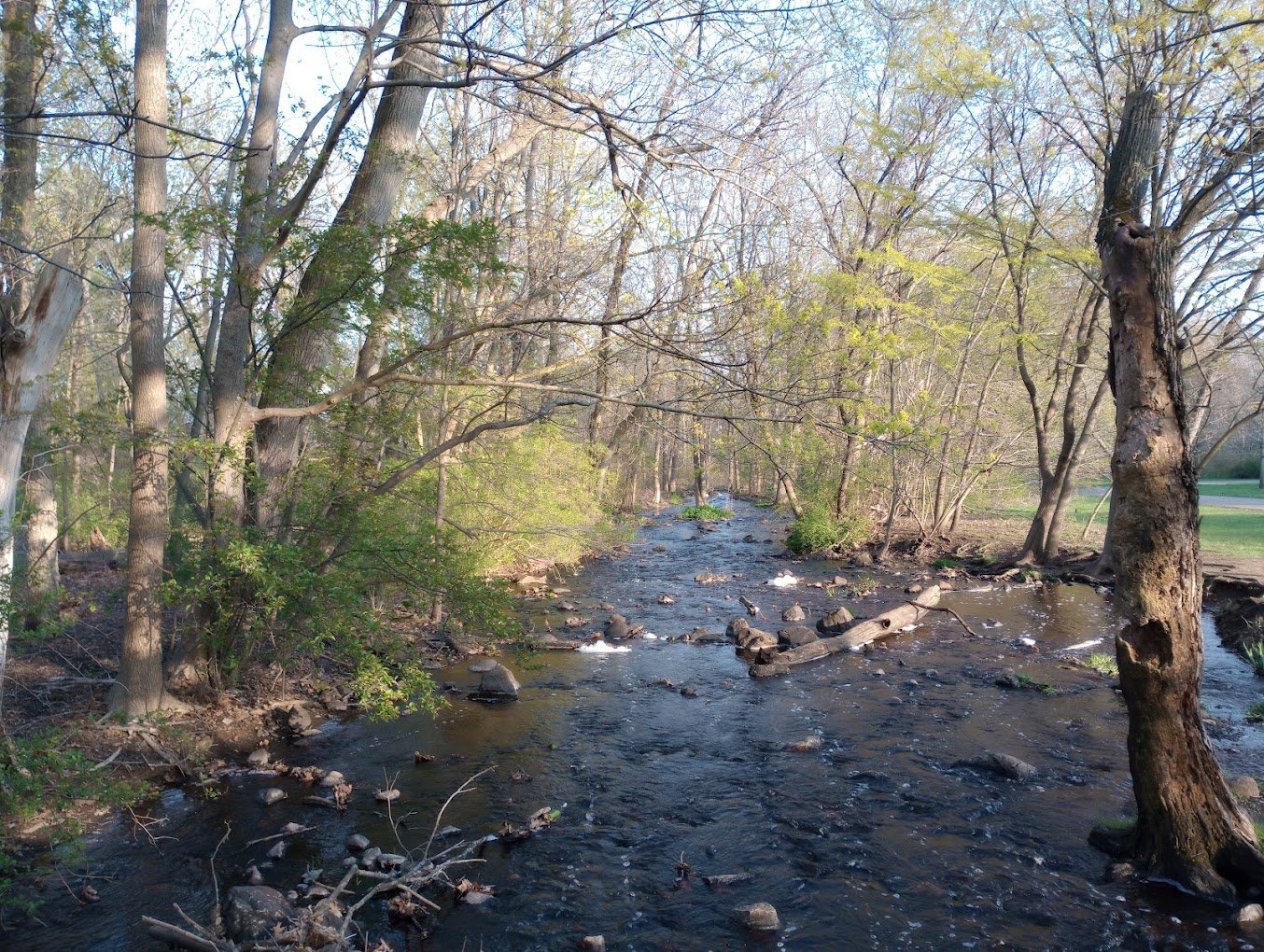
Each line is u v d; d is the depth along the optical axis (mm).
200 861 6188
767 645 12617
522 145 12484
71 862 5746
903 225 20422
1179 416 5527
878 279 20734
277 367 8953
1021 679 10852
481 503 13508
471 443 13445
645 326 8062
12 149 9266
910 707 9969
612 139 8133
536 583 17781
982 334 21500
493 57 8891
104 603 10305
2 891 5305
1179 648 5605
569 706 10008
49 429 7973
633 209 8633
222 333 8516
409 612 13117
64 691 8961
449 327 10367
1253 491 36969
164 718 7770
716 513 34250
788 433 11375
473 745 8695
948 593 17453
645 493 43469
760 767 8172
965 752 8492
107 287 5402
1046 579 18703
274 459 9125
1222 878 5641
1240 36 9445
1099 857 6301
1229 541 20250
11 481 5723
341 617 8195
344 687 10156
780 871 6211
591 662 12008
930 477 24438
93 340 16984
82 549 18562
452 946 5242
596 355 11273
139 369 7922
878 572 20312
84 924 5379
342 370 11406
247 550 7461
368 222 7949
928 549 22516
